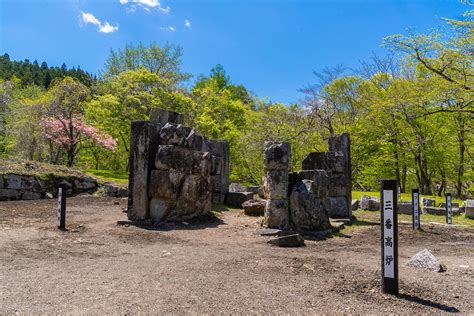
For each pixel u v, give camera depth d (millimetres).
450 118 20406
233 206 14086
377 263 5809
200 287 4266
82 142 27641
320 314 3566
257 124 27297
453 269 5578
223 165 14758
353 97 25453
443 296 4195
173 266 5242
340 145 12562
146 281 4449
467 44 13109
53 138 24109
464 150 22750
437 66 14250
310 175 9438
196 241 7453
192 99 28672
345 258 6199
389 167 23641
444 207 14617
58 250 6074
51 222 8828
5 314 3324
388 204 4273
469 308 3836
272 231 8391
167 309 3559
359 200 16312
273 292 4168
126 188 16484
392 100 15836
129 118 25047
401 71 22266
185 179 9852
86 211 11352
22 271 4738
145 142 9414
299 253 6559
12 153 27922
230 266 5320
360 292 4246
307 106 26719
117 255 5902
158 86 25938
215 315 3459
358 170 25531
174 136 9695
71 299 3762
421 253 5734
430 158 22062
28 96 35844
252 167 27812
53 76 54156
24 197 14258
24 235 7121
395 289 4188
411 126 21031
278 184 9133
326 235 8781
